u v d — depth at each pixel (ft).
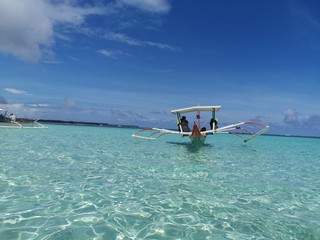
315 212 16.89
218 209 16.49
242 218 15.20
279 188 22.70
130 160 33.91
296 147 78.95
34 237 11.60
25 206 15.35
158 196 18.54
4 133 66.80
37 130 93.71
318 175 29.91
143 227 13.30
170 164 32.01
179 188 20.92
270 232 13.51
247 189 21.77
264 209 17.02
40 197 17.08
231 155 45.14
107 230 12.73
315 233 13.65
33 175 22.75
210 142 77.56
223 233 13.07
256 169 31.86
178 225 13.76
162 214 15.17
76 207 15.65
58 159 31.65
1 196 16.88
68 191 18.67
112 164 30.27
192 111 59.36
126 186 20.85
